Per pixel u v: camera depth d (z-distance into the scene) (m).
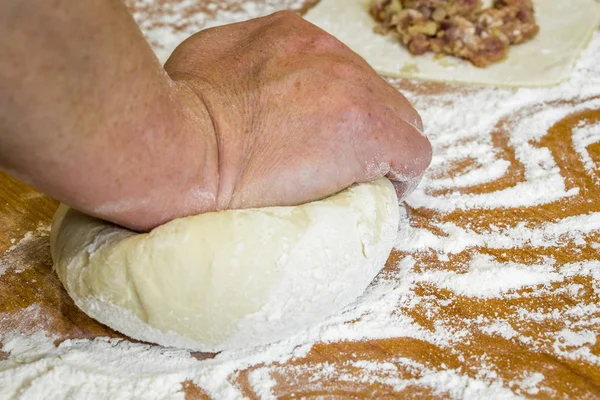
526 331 0.39
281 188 0.38
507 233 0.43
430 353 0.38
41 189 0.34
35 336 0.40
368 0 0.60
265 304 0.37
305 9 0.60
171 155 0.35
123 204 0.35
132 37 0.33
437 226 0.44
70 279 0.38
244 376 0.38
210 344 0.38
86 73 0.32
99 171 0.34
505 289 0.41
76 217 0.40
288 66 0.40
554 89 0.51
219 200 0.38
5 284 0.42
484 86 0.52
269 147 0.39
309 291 0.37
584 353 0.38
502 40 0.53
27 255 0.44
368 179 0.40
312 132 0.39
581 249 0.42
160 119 0.35
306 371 0.38
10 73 0.30
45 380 0.38
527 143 0.48
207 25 0.59
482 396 0.37
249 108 0.39
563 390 0.37
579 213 0.44
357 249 0.38
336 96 0.39
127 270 0.37
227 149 0.38
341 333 0.39
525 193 0.45
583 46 0.54
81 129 0.32
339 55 0.41
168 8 0.61
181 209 0.37
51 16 0.30
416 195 0.46
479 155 0.47
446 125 0.50
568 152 0.47
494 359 0.38
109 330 0.40
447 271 0.41
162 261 0.36
